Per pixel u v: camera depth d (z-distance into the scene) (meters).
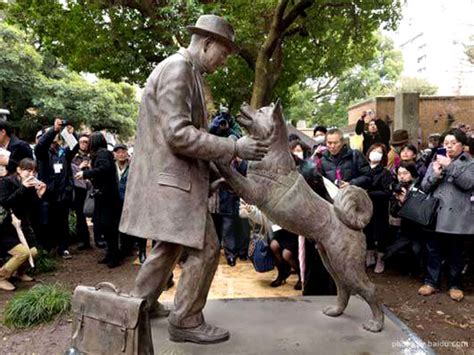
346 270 2.30
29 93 13.52
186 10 6.18
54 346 3.28
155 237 2.00
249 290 4.15
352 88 20.81
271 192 2.29
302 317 2.53
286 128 2.35
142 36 7.67
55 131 5.34
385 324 2.42
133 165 2.14
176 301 2.17
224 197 4.97
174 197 2.00
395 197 4.62
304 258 3.41
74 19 7.50
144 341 1.94
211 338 2.16
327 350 2.11
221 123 3.40
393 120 8.70
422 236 4.56
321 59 11.16
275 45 7.52
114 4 7.24
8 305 3.87
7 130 4.85
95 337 2.00
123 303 1.94
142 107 2.11
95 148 5.18
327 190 3.01
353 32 10.19
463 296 4.21
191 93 2.04
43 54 13.71
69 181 5.57
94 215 5.18
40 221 5.44
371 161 4.71
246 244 5.34
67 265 5.33
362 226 2.31
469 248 4.86
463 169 3.93
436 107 9.20
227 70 9.43
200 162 2.11
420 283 4.66
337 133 4.46
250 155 2.02
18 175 4.63
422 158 4.94
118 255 5.29
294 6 7.25
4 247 4.45
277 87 10.27
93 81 15.77
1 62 12.73
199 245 2.02
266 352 2.08
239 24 7.28
